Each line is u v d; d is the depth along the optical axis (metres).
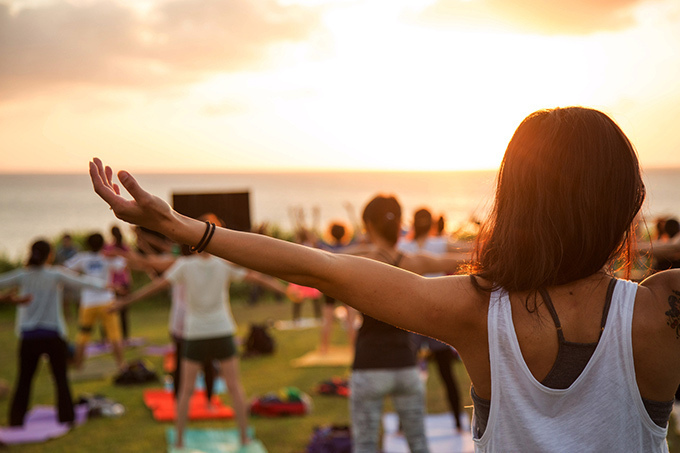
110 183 1.18
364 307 1.30
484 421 1.30
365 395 4.21
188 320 5.84
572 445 1.21
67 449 6.02
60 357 6.70
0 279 6.54
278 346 10.79
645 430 1.24
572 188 1.26
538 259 1.24
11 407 6.60
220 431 6.47
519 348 1.24
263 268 1.26
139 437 6.35
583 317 1.24
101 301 9.12
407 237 6.80
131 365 8.73
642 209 1.35
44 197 119.25
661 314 1.22
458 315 1.28
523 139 1.33
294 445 6.04
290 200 112.06
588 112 1.33
